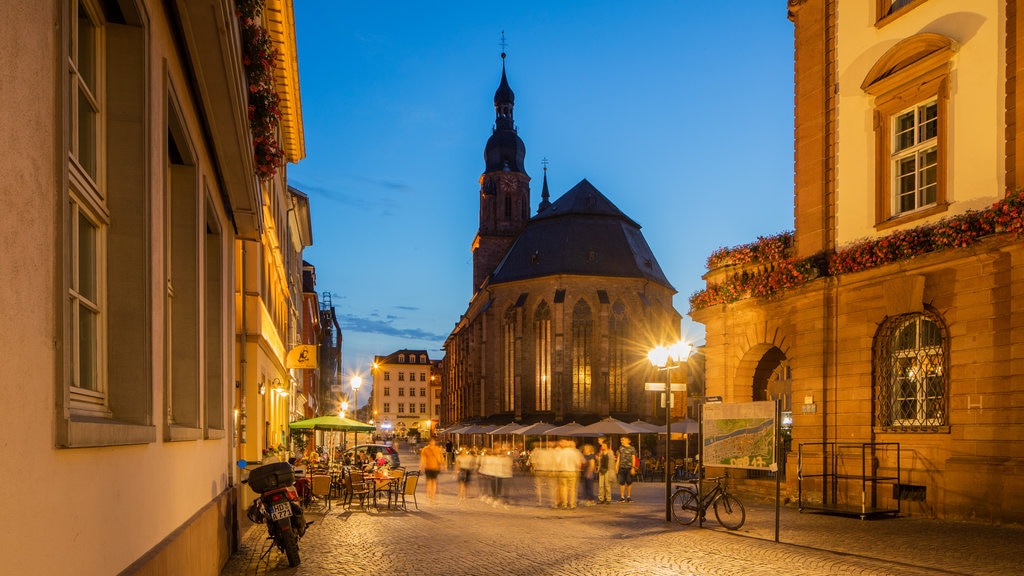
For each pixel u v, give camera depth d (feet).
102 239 17.17
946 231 54.08
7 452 9.77
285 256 114.62
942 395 55.98
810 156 69.56
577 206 273.33
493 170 354.74
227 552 37.19
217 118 27.86
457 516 62.23
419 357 597.11
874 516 55.31
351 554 40.37
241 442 56.08
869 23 64.90
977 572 34.37
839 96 67.36
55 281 11.66
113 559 15.26
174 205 26.37
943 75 57.57
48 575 11.34
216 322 34.58
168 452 21.34
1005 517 49.26
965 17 56.44
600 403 248.93
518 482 117.29
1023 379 49.34
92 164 16.75
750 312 75.82
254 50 29.99
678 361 58.18
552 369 253.03
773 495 69.87
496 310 273.95
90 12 16.44
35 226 10.81
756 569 35.32
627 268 263.49
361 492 70.49
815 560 37.70
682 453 181.16
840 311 64.64
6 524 9.72
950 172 56.70
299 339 177.78
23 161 10.33
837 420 64.23
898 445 58.23
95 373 16.84
